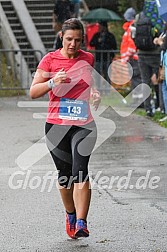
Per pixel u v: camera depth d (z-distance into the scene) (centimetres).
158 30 1672
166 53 1474
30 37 2436
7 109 1831
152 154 1267
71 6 2244
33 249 765
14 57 2247
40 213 906
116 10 2784
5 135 1465
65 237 808
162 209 926
